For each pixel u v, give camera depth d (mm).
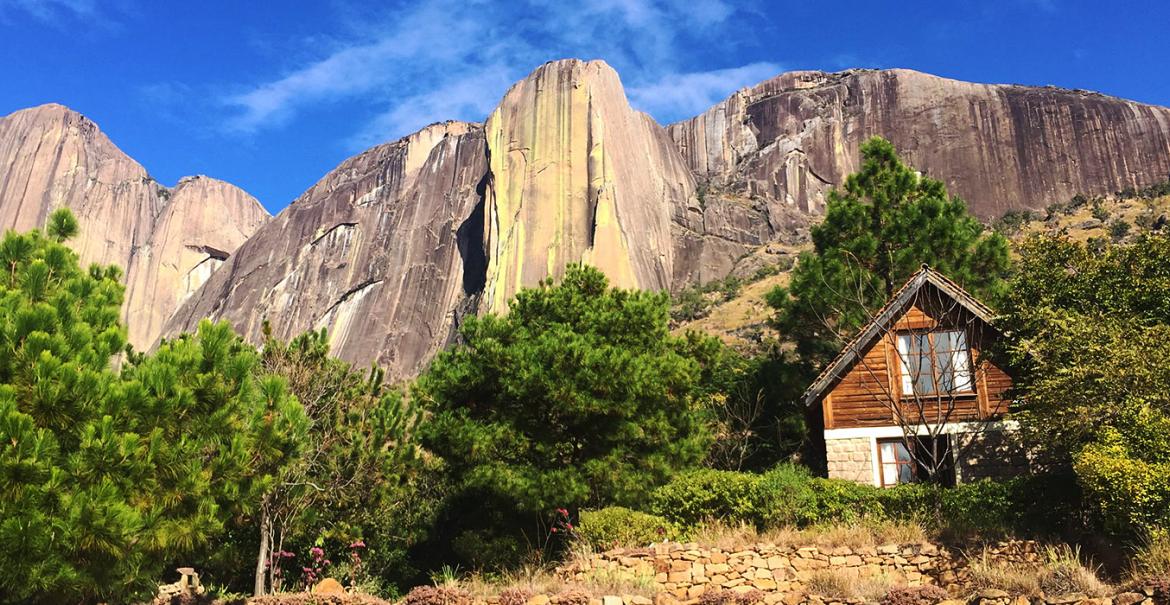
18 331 9578
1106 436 12297
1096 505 12016
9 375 9375
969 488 14078
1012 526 13039
